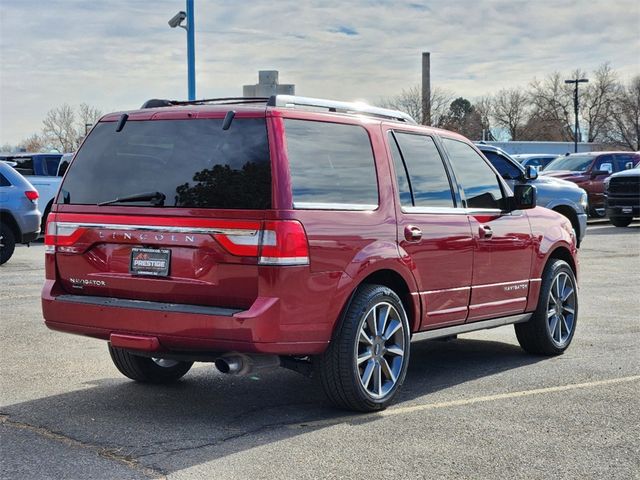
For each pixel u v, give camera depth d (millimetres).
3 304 10336
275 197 5223
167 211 5473
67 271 5938
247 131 5395
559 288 7945
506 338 8875
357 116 6086
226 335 5207
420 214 6328
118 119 5863
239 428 5465
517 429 5441
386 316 5895
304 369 5801
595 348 8148
